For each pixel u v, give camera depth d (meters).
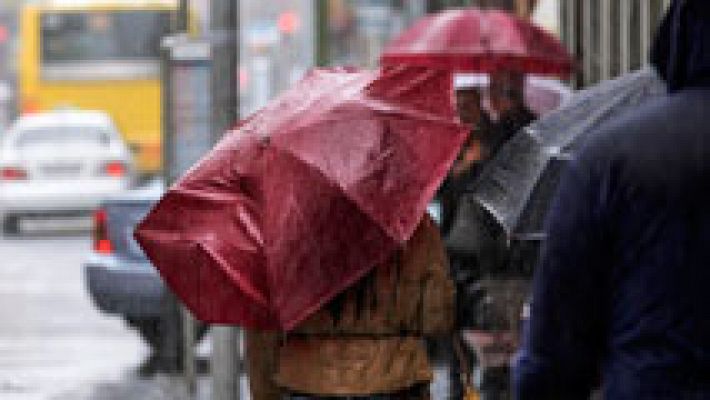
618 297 6.94
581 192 6.98
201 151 18.95
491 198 12.73
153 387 21.19
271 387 11.43
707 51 6.98
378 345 10.70
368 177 10.55
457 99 16.39
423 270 10.75
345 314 10.67
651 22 23.36
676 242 6.84
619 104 12.46
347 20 46.50
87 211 47.44
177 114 18.95
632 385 6.82
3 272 36.41
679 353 6.79
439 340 16.45
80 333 26.73
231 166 10.84
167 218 10.88
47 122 47.94
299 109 10.91
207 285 10.74
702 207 6.84
